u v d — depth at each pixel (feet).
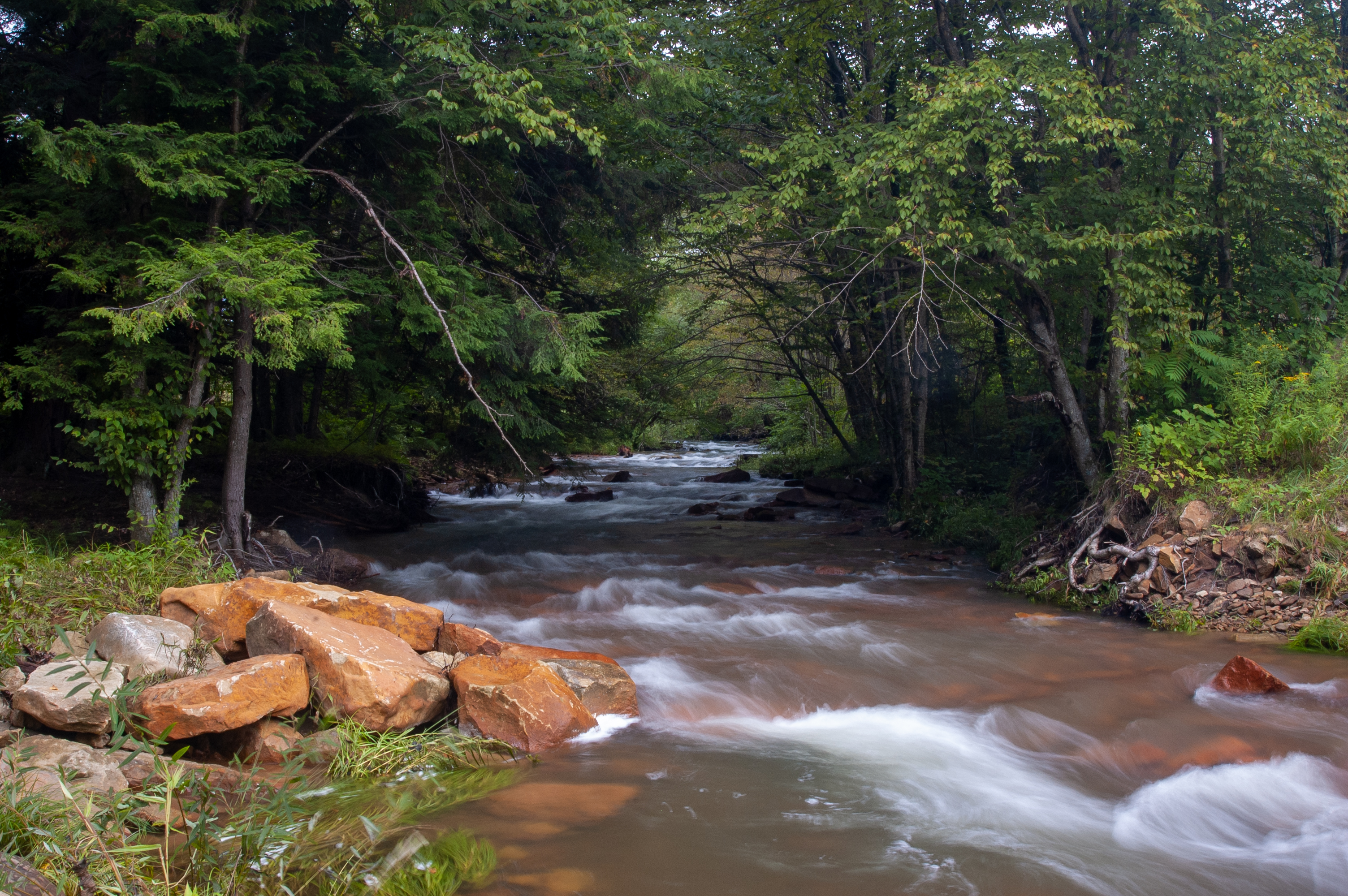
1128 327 34.94
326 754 16.81
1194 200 35.78
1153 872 13.60
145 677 17.66
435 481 71.26
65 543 29.35
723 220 38.63
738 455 113.91
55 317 29.12
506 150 39.78
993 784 16.94
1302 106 32.81
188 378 29.50
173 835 13.55
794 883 12.87
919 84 35.37
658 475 87.20
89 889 10.77
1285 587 26.91
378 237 36.76
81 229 27.76
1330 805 16.01
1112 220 34.35
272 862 12.67
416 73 32.89
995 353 57.26
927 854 13.93
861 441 67.82
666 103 40.65
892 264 44.45
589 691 20.18
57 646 19.19
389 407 47.42
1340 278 39.70
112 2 28.81
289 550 35.83
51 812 12.30
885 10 45.01
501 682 19.11
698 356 62.23
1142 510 32.24
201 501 38.47
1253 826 15.35
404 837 13.96
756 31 49.06
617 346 52.13
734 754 18.30
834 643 26.66
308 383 59.06
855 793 16.35
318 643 18.17
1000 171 32.42
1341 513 27.37
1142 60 34.76
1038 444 50.83
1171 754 18.20
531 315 35.94
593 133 31.48
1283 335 36.78
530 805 15.39
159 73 28.35
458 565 40.55
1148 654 24.86
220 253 25.13
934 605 32.22
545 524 55.57
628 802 15.67
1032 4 39.06
